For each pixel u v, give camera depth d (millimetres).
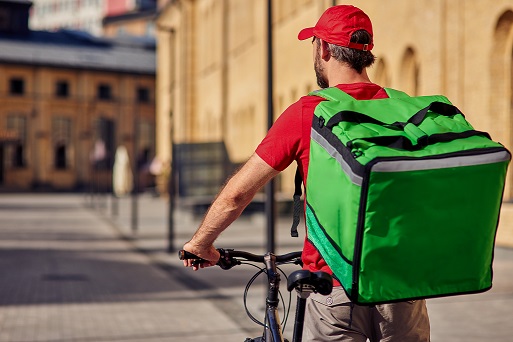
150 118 83938
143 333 9312
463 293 2568
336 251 2568
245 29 38125
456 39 17094
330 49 2955
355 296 2486
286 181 32125
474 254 2525
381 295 2488
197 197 32344
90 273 15812
